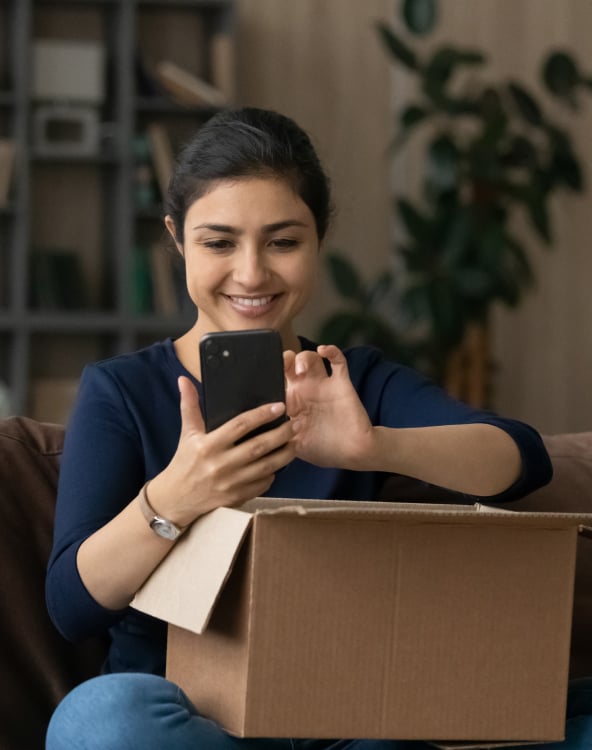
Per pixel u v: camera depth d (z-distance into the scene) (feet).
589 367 20.90
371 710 4.06
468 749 4.19
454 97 18.04
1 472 5.89
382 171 20.29
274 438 4.33
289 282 5.42
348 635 4.03
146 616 5.33
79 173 19.16
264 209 5.29
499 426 5.32
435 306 17.48
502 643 4.22
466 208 17.80
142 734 4.10
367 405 5.97
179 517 4.41
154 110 18.67
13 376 18.16
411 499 6.06
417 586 4.11
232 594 4.11
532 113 18.26
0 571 5.68
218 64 18.72
